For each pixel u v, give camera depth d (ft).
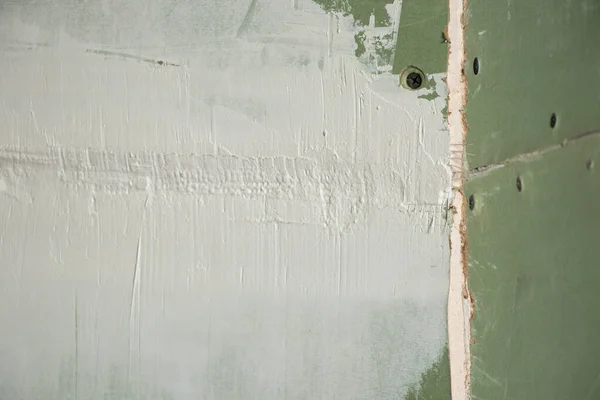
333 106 0.95
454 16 0.95
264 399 0.95
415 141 0.95
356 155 0.95
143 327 0.95
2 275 0.95
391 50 0.95
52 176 0.95
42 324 0.95
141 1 0.95
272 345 0.95
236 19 0.95
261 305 0.95
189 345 0.95
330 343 0.95
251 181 0.95
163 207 0.95
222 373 0.95
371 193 0.95
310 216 0.95
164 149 0.95
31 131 0.95
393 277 0.95
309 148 0.95
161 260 0.95
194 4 0.95
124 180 0.95
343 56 0.95
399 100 0.95
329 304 0.95
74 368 0.95
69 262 0.95
